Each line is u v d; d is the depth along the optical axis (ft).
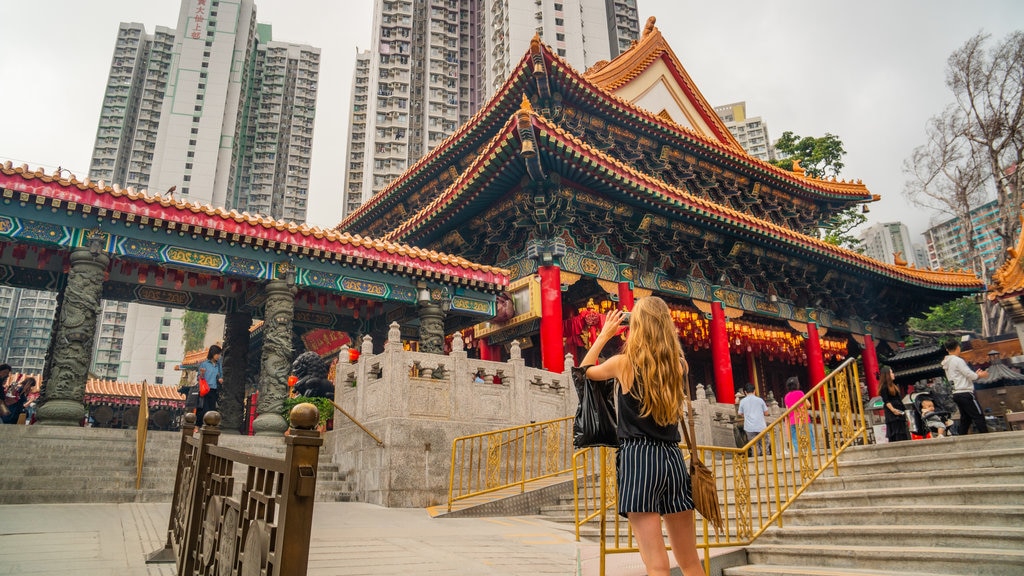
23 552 23.36
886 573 23.48
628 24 404.57
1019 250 105.09
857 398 38.60
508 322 77.77
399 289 66.33
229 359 69.72
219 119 407.85
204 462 19.76
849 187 118.62
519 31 348.59
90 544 25.40
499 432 43.88
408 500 42.24
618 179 70.23
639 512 14.19
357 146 403.34
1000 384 70.59
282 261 59.21
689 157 98.94
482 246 85.61
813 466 34.86
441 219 79.92
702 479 15.11
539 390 53.36
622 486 14.52
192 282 67.51
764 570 25.76
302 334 96.63
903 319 123.44
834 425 38.37
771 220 115.85
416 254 65.87
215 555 16.39
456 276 68.03
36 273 60.85
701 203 77.92
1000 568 22.02
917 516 27.22
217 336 258.78
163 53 454.40
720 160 100.27
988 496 26.58
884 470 33.58
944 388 55.52
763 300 99.30
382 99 375.45
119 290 65.57
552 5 356.38
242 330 71.05
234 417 68.08
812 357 103.45
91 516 31.83
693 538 14.83
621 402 14.99
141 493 38.24
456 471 45.21
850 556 25.31
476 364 49.90
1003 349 127.44
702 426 57.47
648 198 74.23
